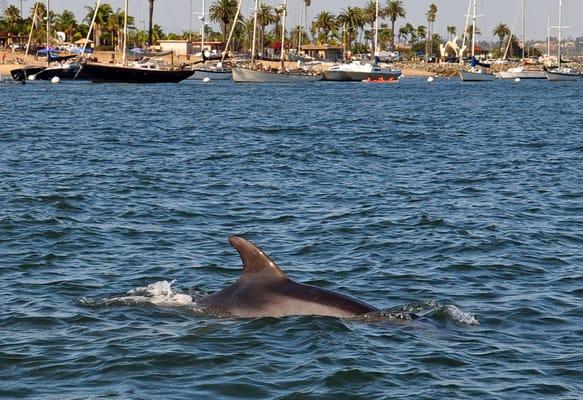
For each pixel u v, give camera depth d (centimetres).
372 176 5400
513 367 2052
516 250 3309
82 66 19350
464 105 14450
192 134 8169
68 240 3394
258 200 4416
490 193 4731
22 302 2538
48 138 7412
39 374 2000
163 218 3894
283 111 12106
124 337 2212
